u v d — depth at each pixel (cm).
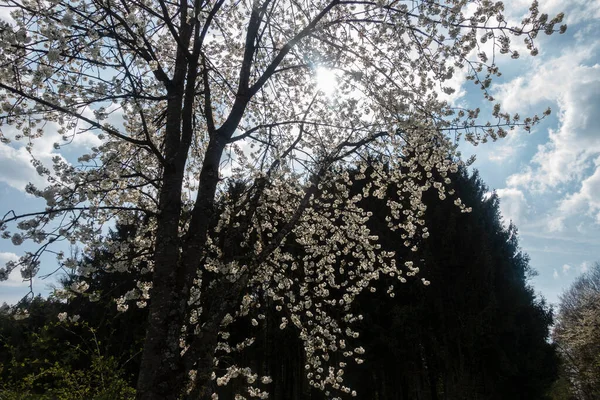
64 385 783
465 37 529
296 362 1558
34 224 371
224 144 477
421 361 1448
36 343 751
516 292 1480
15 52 441
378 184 698
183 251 408
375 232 1365
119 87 421
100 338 923
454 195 1530
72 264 398
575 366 2483
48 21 425
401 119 588
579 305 2991
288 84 711
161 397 346
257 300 689
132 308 1070
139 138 614
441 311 1376
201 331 388
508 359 1361
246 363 1520
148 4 593
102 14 462
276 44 686
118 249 491
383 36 611
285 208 709
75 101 422
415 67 596
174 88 469
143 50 466
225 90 725
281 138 680
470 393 1318
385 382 1512
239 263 580
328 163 570
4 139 523
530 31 486
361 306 1479
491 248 1510
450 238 1441
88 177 434
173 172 424
